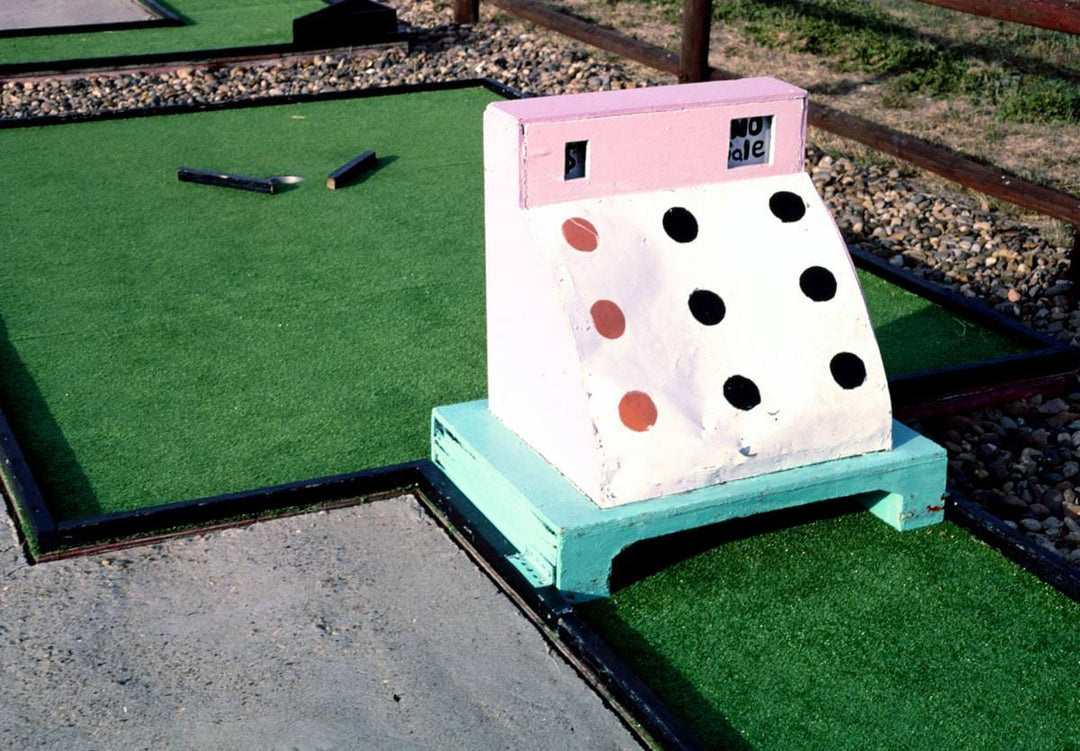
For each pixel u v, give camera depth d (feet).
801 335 10.32
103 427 12.48
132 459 11.87
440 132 22.58
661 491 9.71
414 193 19.36
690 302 10.05
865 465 10.32
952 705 8.78
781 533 10.74
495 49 29.17
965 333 14.89
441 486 10.97
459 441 10.77
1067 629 9.58
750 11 31.68
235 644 9.20
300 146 21.74
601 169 10.03
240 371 13.70
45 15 33.65
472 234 17.71
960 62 27.20
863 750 8.34
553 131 9.71
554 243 9.77
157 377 13.56
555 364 9.82
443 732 8.38
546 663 9.07
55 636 9.26
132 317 15.03
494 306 10.69
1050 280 17.04
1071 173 20.98
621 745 8.30
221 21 32.50
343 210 18.63
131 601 9.68
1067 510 12.09
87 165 20.74
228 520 10.77
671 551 10.44
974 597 9.93
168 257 16.87
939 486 10.73
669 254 10.11
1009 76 26.25
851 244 18.35
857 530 10.79
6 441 11.73
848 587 10.03
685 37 23.29
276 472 11.62
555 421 10.02
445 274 16.34
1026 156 21.89
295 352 14.14
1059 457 12.96
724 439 9.89
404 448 12.07
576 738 8.35
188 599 9.71
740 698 8.80
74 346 14.29
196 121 23.29
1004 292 16.72
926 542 10.63
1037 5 16.12
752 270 10.33
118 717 8.48
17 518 10.79
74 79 26.81
